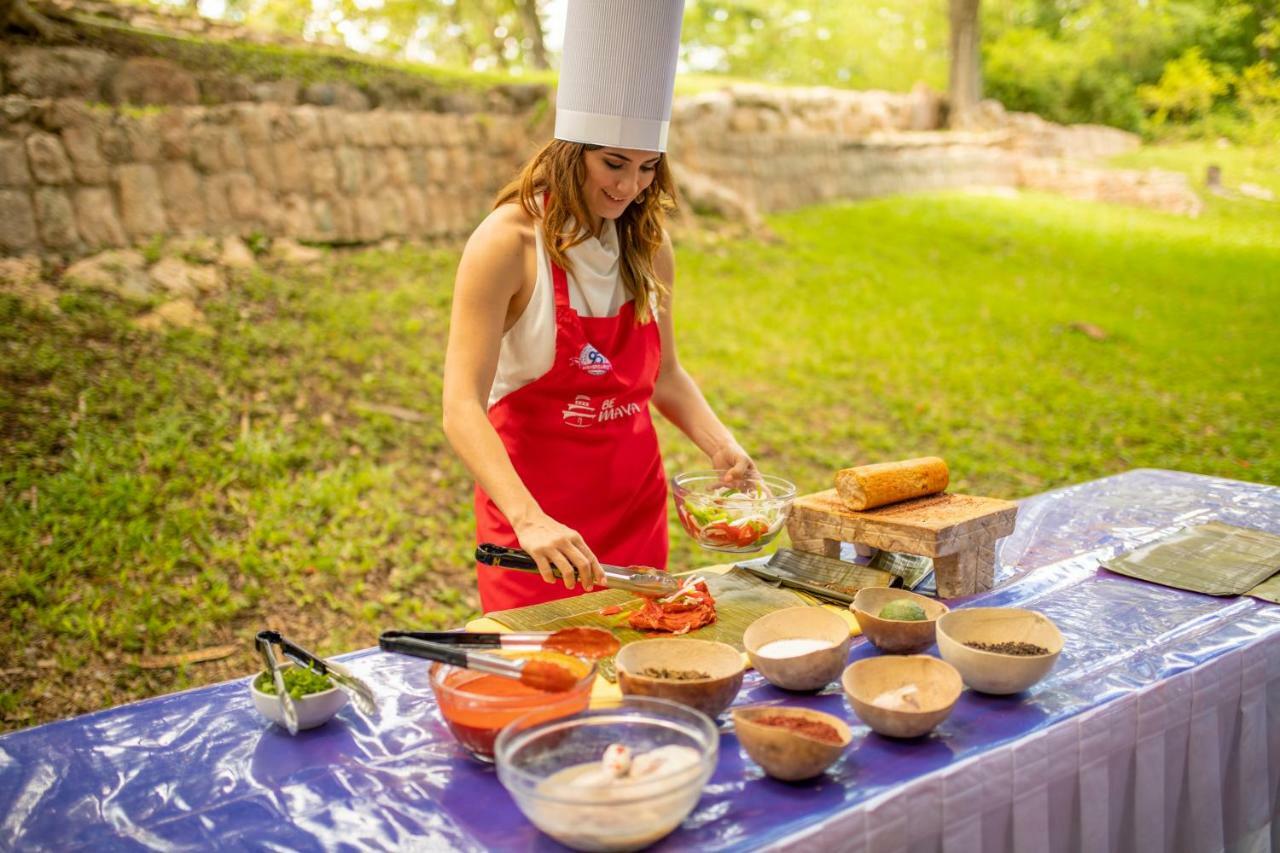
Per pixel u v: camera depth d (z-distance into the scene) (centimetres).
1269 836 222
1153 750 192
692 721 155
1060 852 181
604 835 137
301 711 177
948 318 1031
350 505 544
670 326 279
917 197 1560
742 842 144
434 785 163
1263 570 245
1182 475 341
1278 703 219
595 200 237
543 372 249
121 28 855
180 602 453
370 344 731
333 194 885
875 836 154
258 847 149
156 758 173
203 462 549
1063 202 1595
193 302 721
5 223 688
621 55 219
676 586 211
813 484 649
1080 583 243
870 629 201
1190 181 1588
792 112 1500
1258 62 1656
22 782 167
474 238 237
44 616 429
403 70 1024
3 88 728
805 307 1013
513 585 259
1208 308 1118
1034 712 180
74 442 545
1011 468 689
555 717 160
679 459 662
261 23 1329
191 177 793
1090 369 916
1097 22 1866
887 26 2345
